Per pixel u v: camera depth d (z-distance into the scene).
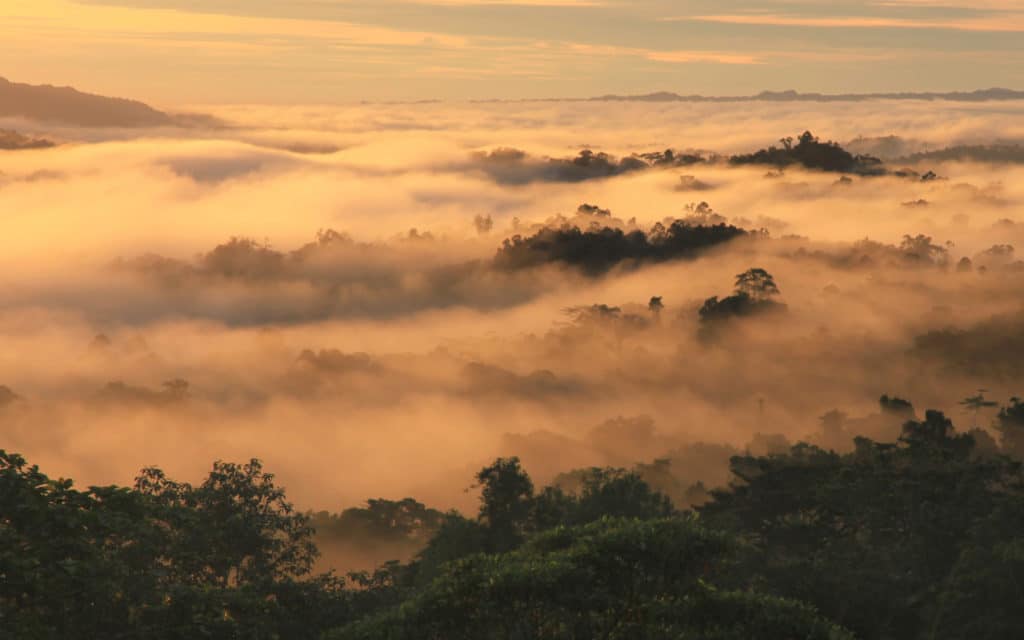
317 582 35.34
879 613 46.59
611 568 24.36
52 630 21.41
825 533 64.44
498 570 24.19
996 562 44.81
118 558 24.64
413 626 23.83
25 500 22.86
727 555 25.38
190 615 23.67
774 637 23.17
